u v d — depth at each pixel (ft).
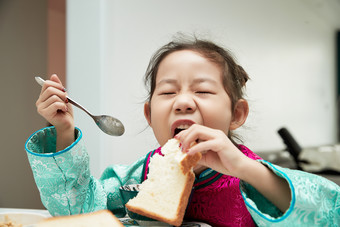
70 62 5.12
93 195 2.18
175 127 2.03
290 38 9.96
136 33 5.33
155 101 2.20
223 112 2.10
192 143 1.78
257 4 8.14
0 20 8.85
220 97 2.11
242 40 7.44
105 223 1.45
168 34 5.68
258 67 8.08
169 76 2.13
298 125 10.18
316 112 11.43
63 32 9.32
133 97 5.24
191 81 2.09
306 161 5.47
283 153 7.45
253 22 7.95
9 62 8.64
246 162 1.76
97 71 4.95
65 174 1.94
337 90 13.02
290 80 9.82
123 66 5.17
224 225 2.07
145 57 5.40
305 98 10.76
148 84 2.84
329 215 1.67
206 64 2.16
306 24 11.04
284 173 1.69
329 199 1.71
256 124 7.68
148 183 1.78
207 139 1.74
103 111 4.93
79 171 2.00
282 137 5.80
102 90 4.93
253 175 1.74
